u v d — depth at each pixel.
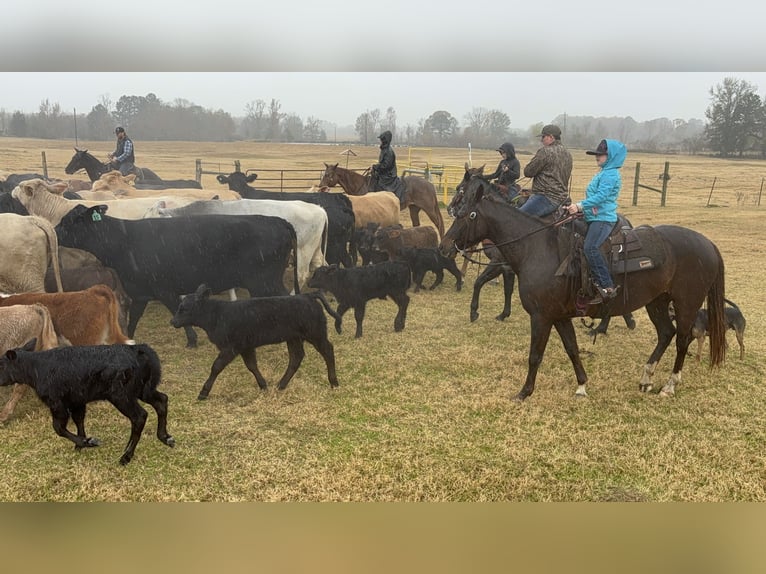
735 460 4.71
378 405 5.70
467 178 6.51
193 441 5.01
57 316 5.60
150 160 43.09
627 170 41.56
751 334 7.79
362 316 7.61
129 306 7.85
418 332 7.92
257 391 6.00
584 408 5.63
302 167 37.19
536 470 4.57
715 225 17.56
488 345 7.39
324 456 4.77
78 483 4.40
